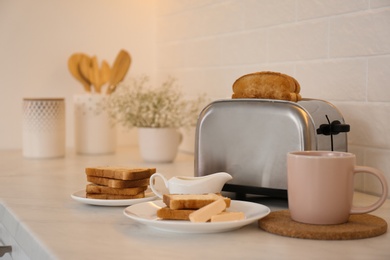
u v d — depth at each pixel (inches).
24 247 34.2
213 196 35.1
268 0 56.5
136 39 79.3
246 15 60.1
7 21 73.0
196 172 43.6
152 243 30.8
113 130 71.3
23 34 73.9
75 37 76.3
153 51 80.3
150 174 42.4
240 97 44.5
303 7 51.9
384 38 43.9
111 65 78.4
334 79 48.8
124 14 78.5
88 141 69.7
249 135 40.8
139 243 30.8
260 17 57.9
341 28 47.8
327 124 40.4
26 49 74.2
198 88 69.7
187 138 72.3
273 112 39.8
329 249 29.6
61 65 75.9
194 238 31.9
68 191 46.2
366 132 46.1
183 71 73.0
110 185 40.8
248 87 43.8
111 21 77.9
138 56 79.6
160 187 47.5
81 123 69.8
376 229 32.2
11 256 40.1
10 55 73.5
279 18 55.1
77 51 76.5
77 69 72.9
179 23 73.4
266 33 57.1
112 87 72.7
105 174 41.2
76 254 28.7
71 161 64.3
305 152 35.1
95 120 69.7
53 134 66.5
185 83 72.6
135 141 80.5
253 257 28.3
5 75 73.4
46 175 54.4
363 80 46.0
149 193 43.8
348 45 47.2
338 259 27.9
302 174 33.1
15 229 36.8
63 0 75.3
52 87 75.8
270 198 43.8
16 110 74.3
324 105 42.5
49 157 66.4
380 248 29.8
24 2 73.5
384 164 44.8
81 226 34.6
